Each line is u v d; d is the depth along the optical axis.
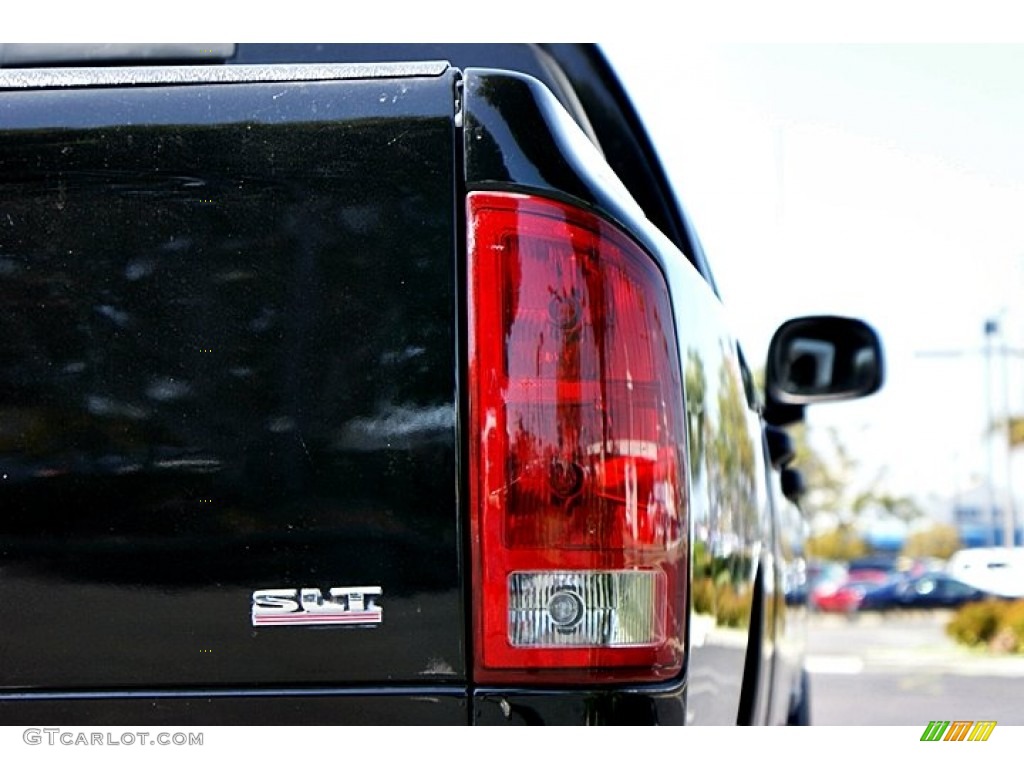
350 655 1.64
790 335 3.41
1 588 1.67
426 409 1.65
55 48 2.64
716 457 1.97
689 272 2.03
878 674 12.88
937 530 58.81
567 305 1.69
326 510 1.64
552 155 1.71
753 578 2.36
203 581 1.65
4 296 1.70
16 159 1.72
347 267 1.67
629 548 1.67
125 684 1.66
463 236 1.68
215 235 1.69
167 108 1.72
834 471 57.38
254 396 1.66
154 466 1.66
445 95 1.70
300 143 1.70
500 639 1.63
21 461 1.68
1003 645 22.23
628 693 1.65
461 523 1.64
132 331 1.68
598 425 1.68
